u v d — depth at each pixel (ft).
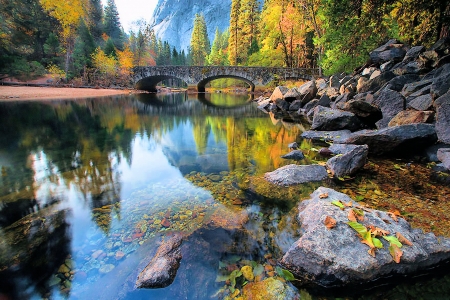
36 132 28.12
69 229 9.08
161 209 10.54
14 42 99.35
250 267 7.08
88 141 24.39
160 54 217.56
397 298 6.14
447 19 33.81
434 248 6.95
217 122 37.32
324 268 6.45
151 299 6.08
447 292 6.24
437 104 18.78
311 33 101.50
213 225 9.25
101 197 11.83
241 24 147.84
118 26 193.16
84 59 113.39
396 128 17.25
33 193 12.30
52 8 99.09
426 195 11.31
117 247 8.03
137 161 17.93
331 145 19.58
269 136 26.50
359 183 12.80
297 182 12.87
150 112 49.32
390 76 30.55
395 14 38.24
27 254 7.73
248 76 105.60
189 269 6.98
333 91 42.16
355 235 6.99
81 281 6.68
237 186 12.93
